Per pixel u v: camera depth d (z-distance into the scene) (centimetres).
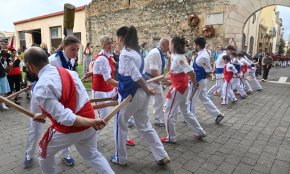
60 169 328
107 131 469
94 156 234
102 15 1989
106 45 368
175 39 380
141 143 413
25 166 334
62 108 195
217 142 418
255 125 511
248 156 366
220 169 328
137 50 296
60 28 2320
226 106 683
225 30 1312
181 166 335
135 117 323
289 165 339
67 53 306
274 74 1688
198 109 636
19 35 2936
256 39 2331
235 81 798
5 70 670
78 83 218
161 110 503
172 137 407
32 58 201
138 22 1725
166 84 405
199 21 1402
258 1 1218
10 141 427
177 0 1485
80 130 215
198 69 476
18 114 596
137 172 320
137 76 285
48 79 196
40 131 329
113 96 357
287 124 519
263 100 770
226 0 1291
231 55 789
